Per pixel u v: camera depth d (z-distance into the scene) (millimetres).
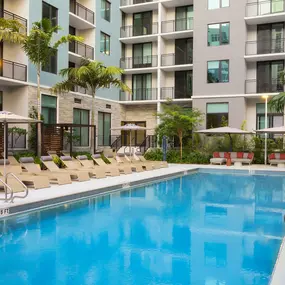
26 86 20328
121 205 10328
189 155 24438
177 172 17922
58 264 5473
